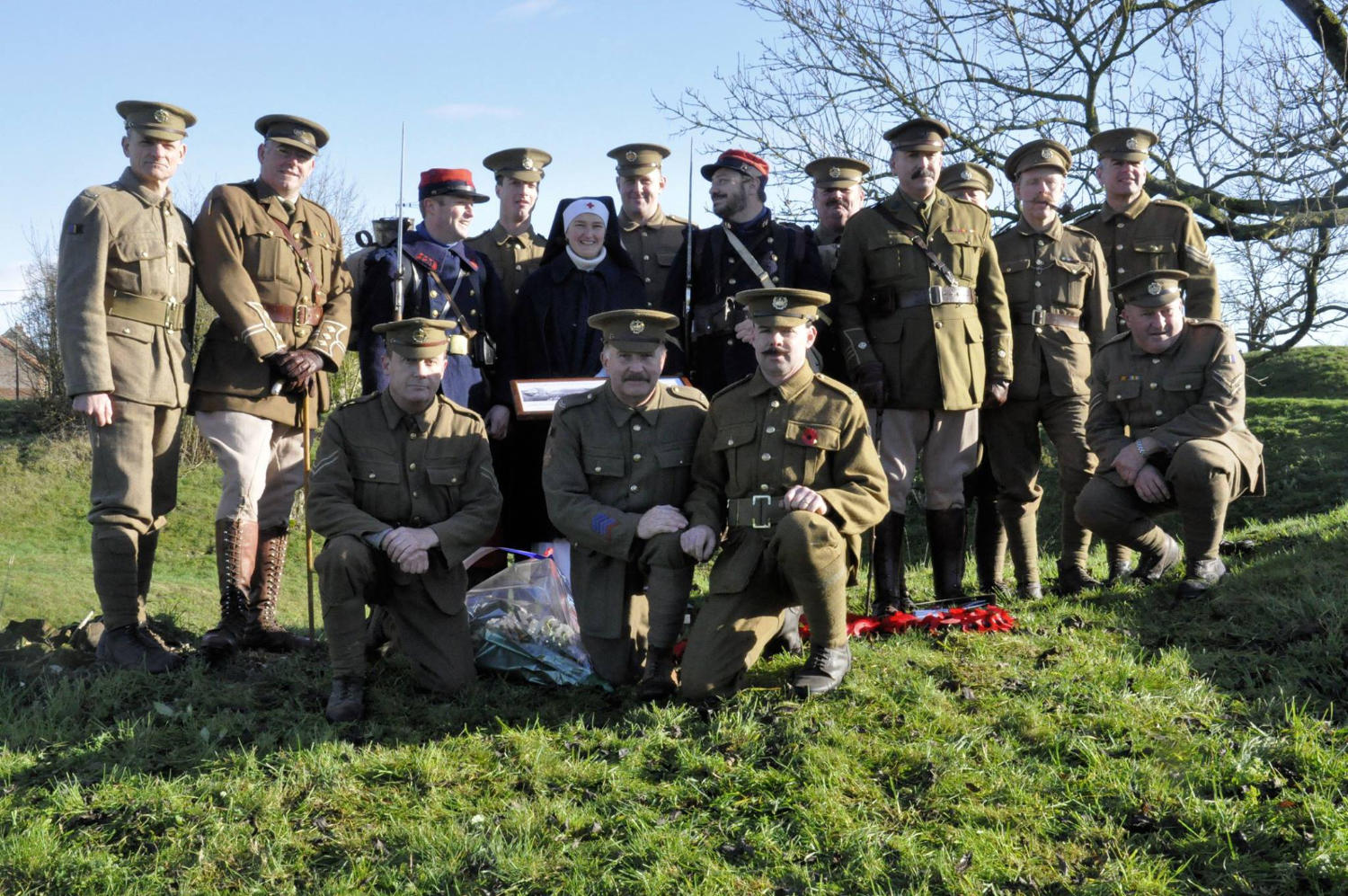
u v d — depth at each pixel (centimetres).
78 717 482
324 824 394
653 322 496
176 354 543
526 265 740
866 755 424
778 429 488
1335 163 1120
